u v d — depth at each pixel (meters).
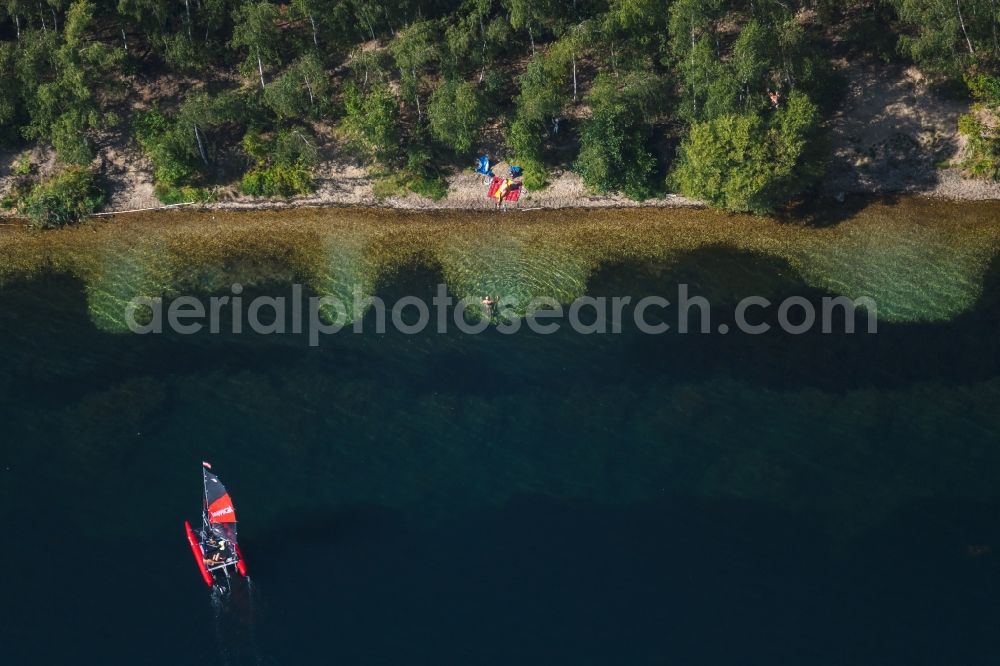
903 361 82.81
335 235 95.88
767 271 90.94
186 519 73.06
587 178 97.44
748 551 70.62
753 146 90.69
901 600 67.56
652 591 68.56
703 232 94.75
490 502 73.88
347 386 82.19
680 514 72.88
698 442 77.56
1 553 70.75
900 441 77.19
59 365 84.19
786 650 65.31
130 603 68.25
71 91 96.88
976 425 78.00
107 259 94.06
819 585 68.56
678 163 97.12
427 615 67.56
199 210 98.31
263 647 66.00
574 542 71.38
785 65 94.62
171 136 96.81
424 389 81.88
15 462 76.69
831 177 97.25
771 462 76.00
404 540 71.62
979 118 97.06
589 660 65.19
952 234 92.69
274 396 81.56
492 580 69.38
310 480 75.44
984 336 84.31
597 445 77.44
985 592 67.75
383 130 96.44
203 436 78.50
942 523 71.81
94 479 75.69
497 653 65.56
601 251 93.44
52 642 66.19
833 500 73.44
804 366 82.81
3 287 91.31
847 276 89.94
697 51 93.81
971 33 97.12
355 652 65.75
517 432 78.56
